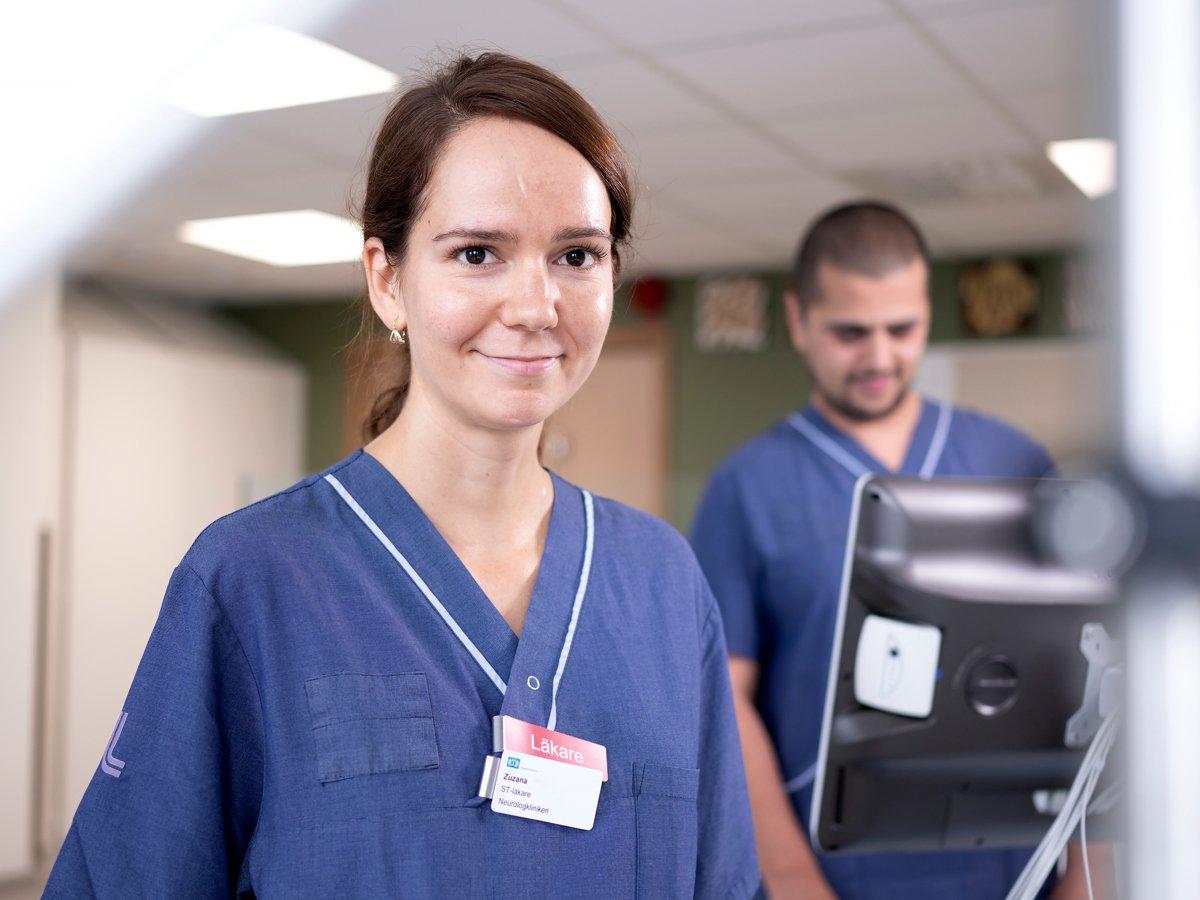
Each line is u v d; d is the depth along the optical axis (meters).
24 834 4.03
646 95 3.15
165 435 5.46
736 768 1.06
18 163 3.59
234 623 0.85
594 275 0.90
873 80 3.03
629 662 0.96
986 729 1.01
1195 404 0.17
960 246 4.98
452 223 0.86
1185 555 0.17
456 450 0.92
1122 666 0.19
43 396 4.09
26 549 4.03
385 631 0.88
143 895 0.83
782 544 1.63
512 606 0.94
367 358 1.06
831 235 1.60
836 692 1.02
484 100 0.87
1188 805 0.18
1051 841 0.95
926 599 1.00
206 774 0.84
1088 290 0.18
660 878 0.91
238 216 4.39
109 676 5.12
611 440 5.76
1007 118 3.32
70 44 2.81
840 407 1.67
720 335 5.57
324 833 0.82
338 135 3.42
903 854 1.49
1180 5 0.17
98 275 5.57
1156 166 0.18
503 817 0.85
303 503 0.92
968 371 5.11
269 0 2.55
